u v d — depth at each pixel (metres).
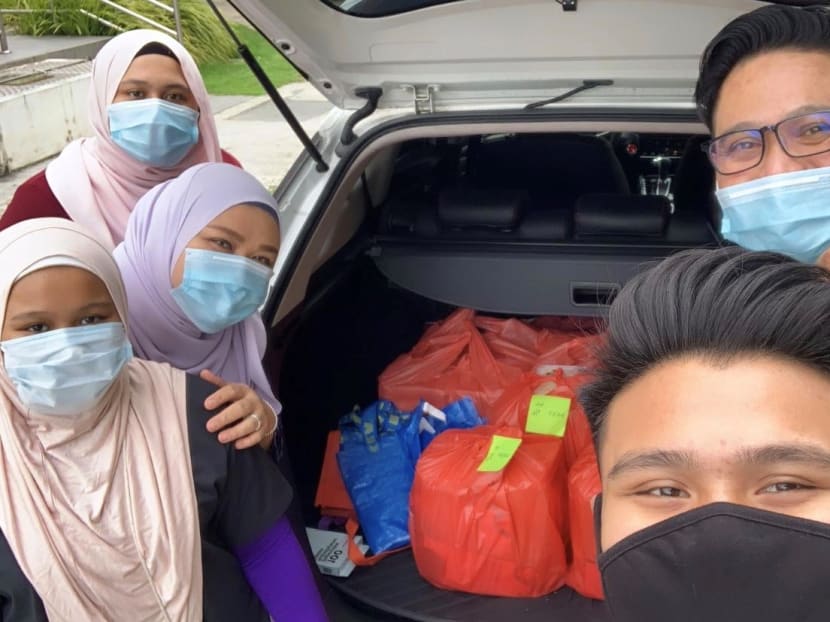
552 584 2.10
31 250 1.20
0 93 7.23
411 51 2.27
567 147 2.85
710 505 0.69
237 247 1.53
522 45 2.20
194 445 1.31
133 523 1.21
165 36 2.03
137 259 1.55
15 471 1.17
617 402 0.80
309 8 2.17
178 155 2.00
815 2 1.90
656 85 2.24
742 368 0.72
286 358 2.37
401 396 2.57
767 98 1.33
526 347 2.65
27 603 1.17
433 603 2.12
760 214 1.40
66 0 10.10
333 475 2.45
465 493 2.04
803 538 0.66
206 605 1.33
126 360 1.27
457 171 3.00
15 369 1.17
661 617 0.73
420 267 2.73
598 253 2.58
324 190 2.38
